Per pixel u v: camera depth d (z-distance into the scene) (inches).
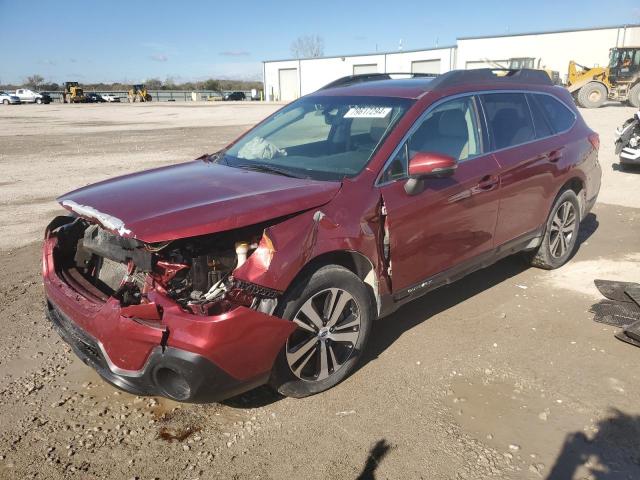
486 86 175.6
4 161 526.0
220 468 108.3
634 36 1697.8
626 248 242.1
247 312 109.3
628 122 421.7
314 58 2625.5
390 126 148.5
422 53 2237.9
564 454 112.0
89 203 124.4
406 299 147.9
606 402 129.3
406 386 136.0
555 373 141.9
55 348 155.4
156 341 106.0
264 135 174.7
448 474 106.7
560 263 214.7
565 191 204.1
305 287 120.7
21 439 116.5
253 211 114.5
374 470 107.7
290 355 122.1
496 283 201.9
